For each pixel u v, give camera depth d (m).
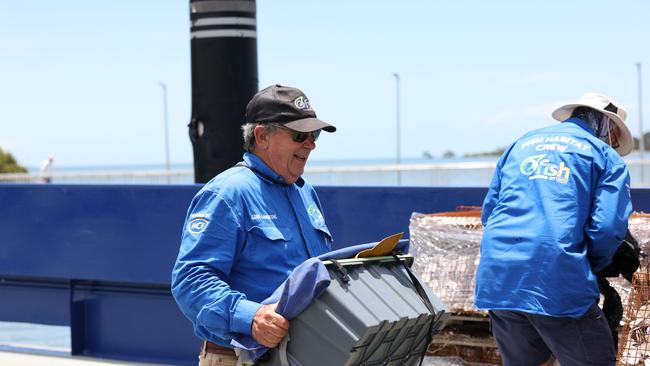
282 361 3.50
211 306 3.63
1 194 8.04
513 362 4.84
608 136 5.03
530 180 4.70
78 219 7.77
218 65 8.01
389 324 3.46
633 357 5.14
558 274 4.46
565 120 5.15
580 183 4.59
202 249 3.73
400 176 16.16
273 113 3.83
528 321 4.67
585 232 4.57
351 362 3.42
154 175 20.06
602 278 4.98
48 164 26.23
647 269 5.28
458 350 6.05
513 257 4.57
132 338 7.76
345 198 7.09
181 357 7.57
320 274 3.40
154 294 7.65
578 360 4.57
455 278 5.81
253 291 3.80
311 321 3.44
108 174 21.11
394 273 3.82
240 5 7.98
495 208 4.82
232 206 3.77
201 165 8.18
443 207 6.79
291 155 3.88
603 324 4.59
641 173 15.58
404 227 6.91
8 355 7.87
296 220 3.94
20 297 8.22
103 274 7.70
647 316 5.19
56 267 7.87
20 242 7.99
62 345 8.52
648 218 5.70
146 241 7.54
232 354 3.94
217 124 8.05
